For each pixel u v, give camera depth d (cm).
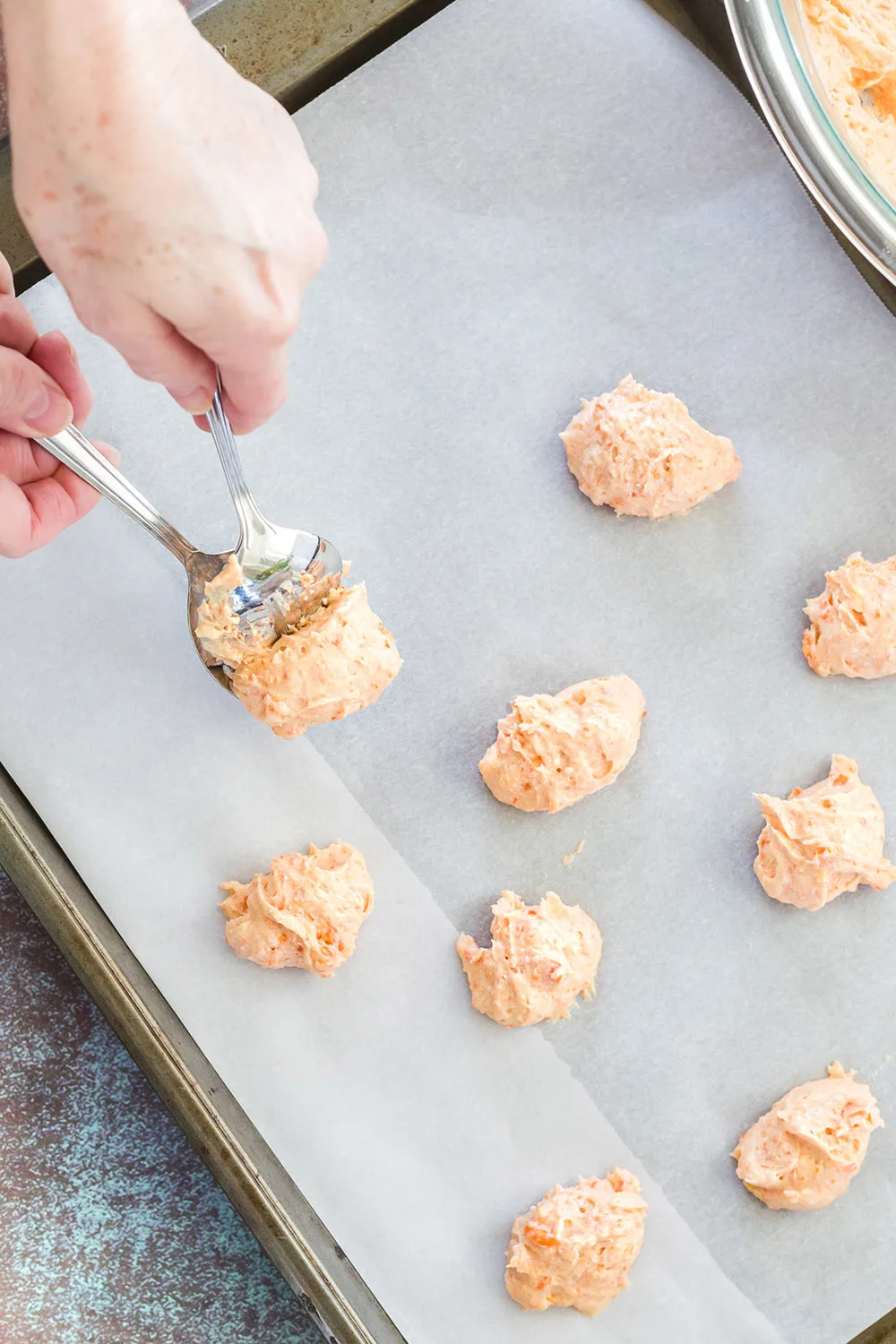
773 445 71
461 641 71
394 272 71
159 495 71
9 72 52
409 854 70
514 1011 69
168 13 53
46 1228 71
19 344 64
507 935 69
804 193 72
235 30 71
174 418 71
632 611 71
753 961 70
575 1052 70
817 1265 69
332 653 67
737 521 71
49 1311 71
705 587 71
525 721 69
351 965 70
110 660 70
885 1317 69
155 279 54
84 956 68
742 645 71
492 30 71
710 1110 69
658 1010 70
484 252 72
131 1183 72
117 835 70
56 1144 72
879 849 70
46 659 70
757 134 71
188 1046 69
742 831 70
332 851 70
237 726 70
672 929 70
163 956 69
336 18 71
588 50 71
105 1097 72
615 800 70
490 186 72
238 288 54
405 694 71
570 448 71
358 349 71
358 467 71
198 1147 68
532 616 71
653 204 72
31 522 65
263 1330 72
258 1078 69
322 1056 69
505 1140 69
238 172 54
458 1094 69
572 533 71
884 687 71
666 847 70
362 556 71
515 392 72
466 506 71
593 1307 69
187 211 53
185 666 70
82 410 65
